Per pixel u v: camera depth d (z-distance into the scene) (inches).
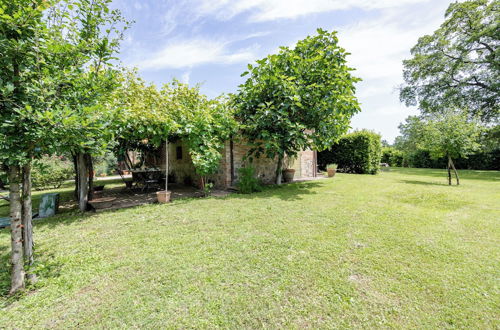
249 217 171.6
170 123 227.0
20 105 78.2
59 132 76.4
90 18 109.3
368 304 75.5
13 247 82.4
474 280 87.7
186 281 89.2
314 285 85.7
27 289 83.7
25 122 73.2
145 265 101.7
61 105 85.9
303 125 269.3
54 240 132.3
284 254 110.7
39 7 73.7
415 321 68.1
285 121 263.1
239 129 313.9
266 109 261.1
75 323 68.6
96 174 554.6
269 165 374.0
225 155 315.0
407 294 80.0
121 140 302.7
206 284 87.2
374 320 68.8
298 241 125.5
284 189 298.0
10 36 76.1
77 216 184.4
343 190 282.5
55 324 68.4
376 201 219.5
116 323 68.4
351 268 97.2
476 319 68.6
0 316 71.4
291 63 285.3
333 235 133.5
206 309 73.9
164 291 83.1
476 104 638.5
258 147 311.0
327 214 176.1
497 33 548.4
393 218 164.4
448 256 106.7
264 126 270.2
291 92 260.8
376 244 120.6
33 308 75.1
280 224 154.6
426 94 719.7
